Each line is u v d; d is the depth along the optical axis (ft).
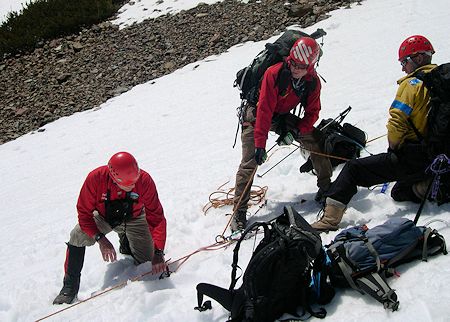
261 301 11.94
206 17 53.98
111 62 53.21
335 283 12.66
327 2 47.21
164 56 50.55
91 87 50.49
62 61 56.95
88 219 15.48
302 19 46.70
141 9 61.41
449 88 13.39
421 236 12.75
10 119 50.16
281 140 17.60
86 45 57.82
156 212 15.93
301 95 16.74
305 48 15.49
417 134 14.12
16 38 61.82
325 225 15.64
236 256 12.80
